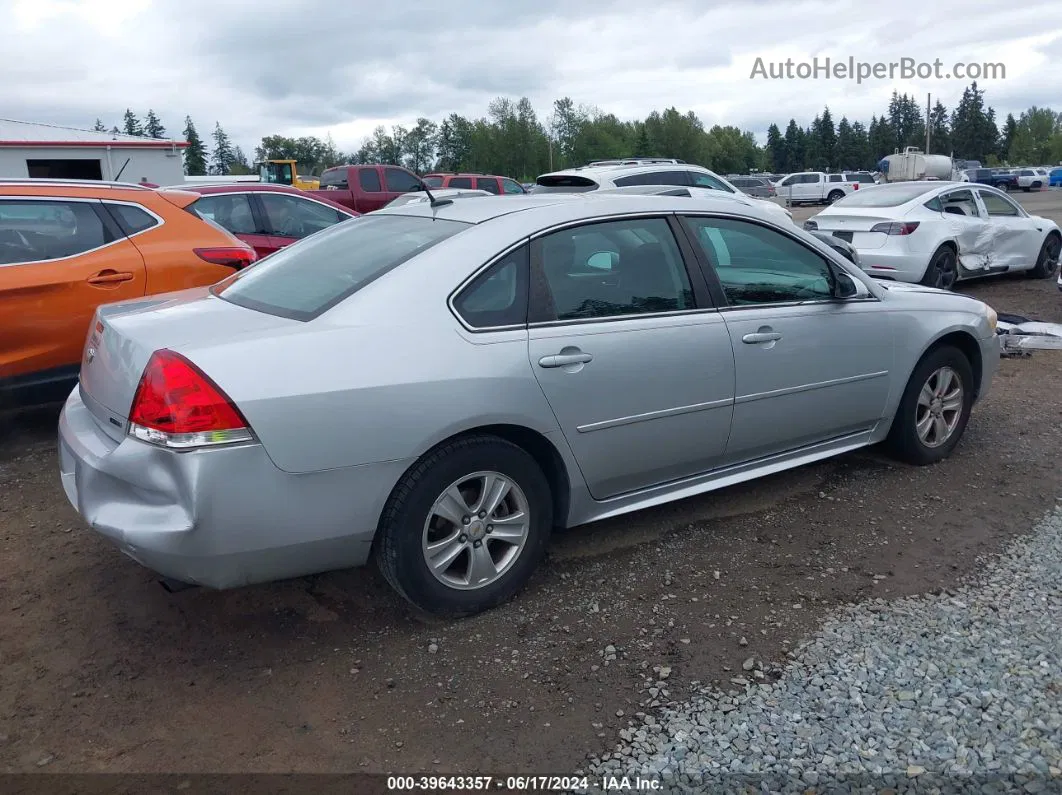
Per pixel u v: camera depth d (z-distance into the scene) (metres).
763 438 4.24
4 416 6.25
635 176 12.56
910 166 28.23
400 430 3.10
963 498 4.58
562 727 2.80
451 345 3.25
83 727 2.85
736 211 4.24
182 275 5.94
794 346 4.23
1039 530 4.15
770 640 3.26
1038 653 3.09
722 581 3.74
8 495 4.79
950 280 10.87
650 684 3.01
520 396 3.36
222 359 2.91
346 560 3.19
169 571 2.94
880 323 4.59
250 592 3.69
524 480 3.46
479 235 3.51
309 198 9.62
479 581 3.43
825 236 9.68
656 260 3.91
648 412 3.76
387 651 3.26
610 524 4.33
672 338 3.80
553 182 12.90
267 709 2.93
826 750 2.64
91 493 3.13
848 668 3.05
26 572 3.90
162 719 2.89
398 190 21.33
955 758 2.58
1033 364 7.57
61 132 24.14
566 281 3.62
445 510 3.29
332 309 3.23
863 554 3.96
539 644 3.28
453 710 2.91
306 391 2.95
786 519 4.36
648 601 3.58
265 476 2.90
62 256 5.51
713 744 2.69
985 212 11.47
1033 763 2.54
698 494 4.35
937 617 3.37
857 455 5.25
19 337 5.28
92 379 3.42
